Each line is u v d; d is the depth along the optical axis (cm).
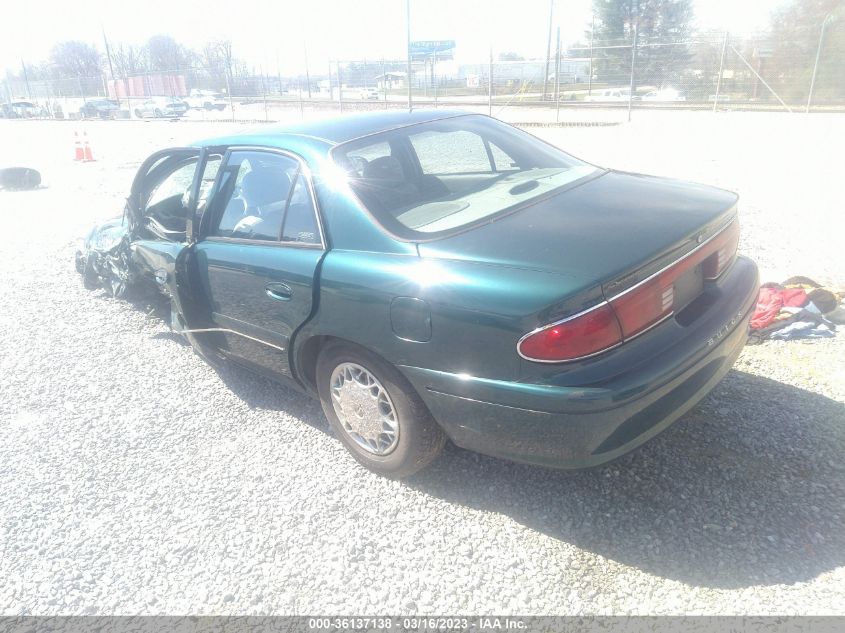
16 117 4931
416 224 306
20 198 1291
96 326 570
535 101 2894
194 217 416
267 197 363
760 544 264
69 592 276
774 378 380
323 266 312
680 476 307
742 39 2517
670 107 2503
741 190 897
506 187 339
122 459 370
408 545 285
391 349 288
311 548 288
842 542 262
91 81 5328
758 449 320
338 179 327
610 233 274
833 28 2367
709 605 240
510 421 260
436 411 285
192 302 419
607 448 250
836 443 320
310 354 348
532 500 304
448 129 387
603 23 3622
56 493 344
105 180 1453
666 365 252
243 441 378
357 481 332
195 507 323
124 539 305
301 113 3219
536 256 262
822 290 454
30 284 700
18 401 448
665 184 348
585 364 245
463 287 261
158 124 3356
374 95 3816
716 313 287
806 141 1407
